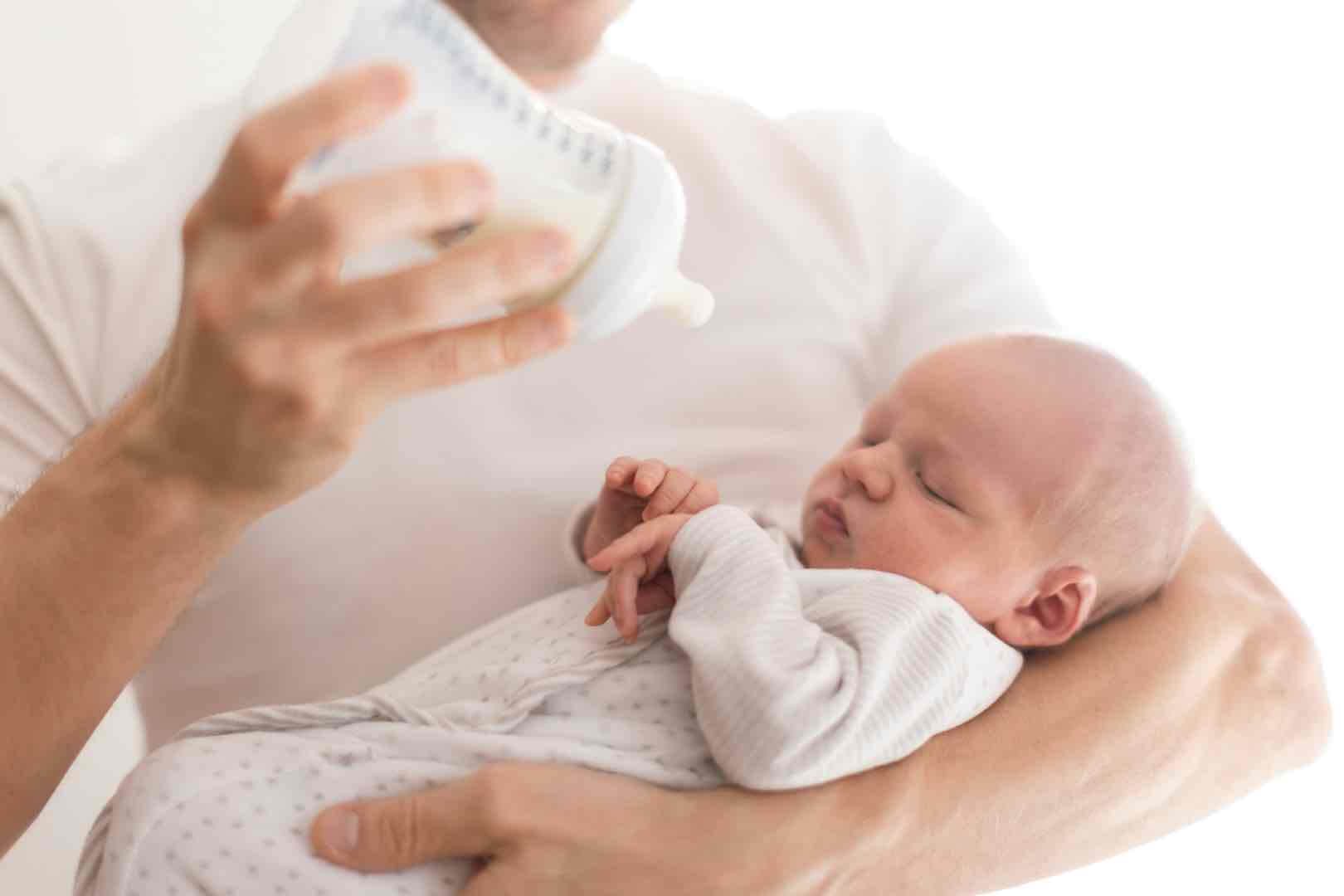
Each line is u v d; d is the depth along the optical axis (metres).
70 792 1.54
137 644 0.72
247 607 1.03
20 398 0.91
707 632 0.85
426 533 1.05
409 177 0.47
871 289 1.23
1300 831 1.56
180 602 0.71
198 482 0.63
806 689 0.81
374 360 0.53
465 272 0.49
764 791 0.84
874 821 0.83
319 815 0.79
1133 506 0.98
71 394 0.92
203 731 0.86
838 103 1.76
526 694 0.87
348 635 1.05
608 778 0.83
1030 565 0.98
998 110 1.75
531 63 0.74
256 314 0.49
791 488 1.17
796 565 1.00
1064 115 1.74
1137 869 1.55
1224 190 1.72
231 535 0.67
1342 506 1.67
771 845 0.81
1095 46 1.71
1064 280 1.75
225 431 0.56
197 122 1.00
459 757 0.84
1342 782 1.55
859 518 1.01
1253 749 0.96
